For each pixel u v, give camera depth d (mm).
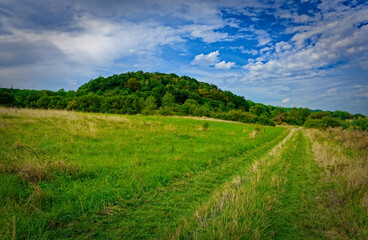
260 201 3885
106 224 3145
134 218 3402
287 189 5066
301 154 10273
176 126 18609
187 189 4863
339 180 5457
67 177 4543
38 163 4539
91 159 6227
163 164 6469
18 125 9922
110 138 9867
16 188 3658
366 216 3516
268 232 3117
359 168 5848
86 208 3436
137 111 39000
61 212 3172
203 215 3391
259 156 9359
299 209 3994
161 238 2822
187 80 148625
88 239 2762
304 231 3236
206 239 2695
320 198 4516
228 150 9781
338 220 3537
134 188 4500
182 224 3191
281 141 15977
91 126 11695
